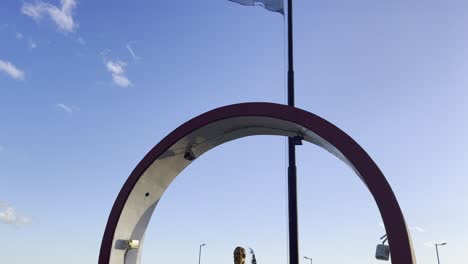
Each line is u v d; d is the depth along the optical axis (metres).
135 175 9.92
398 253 7.68
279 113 9.14
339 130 8.72
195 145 10.33
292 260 9.61
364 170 8.30
